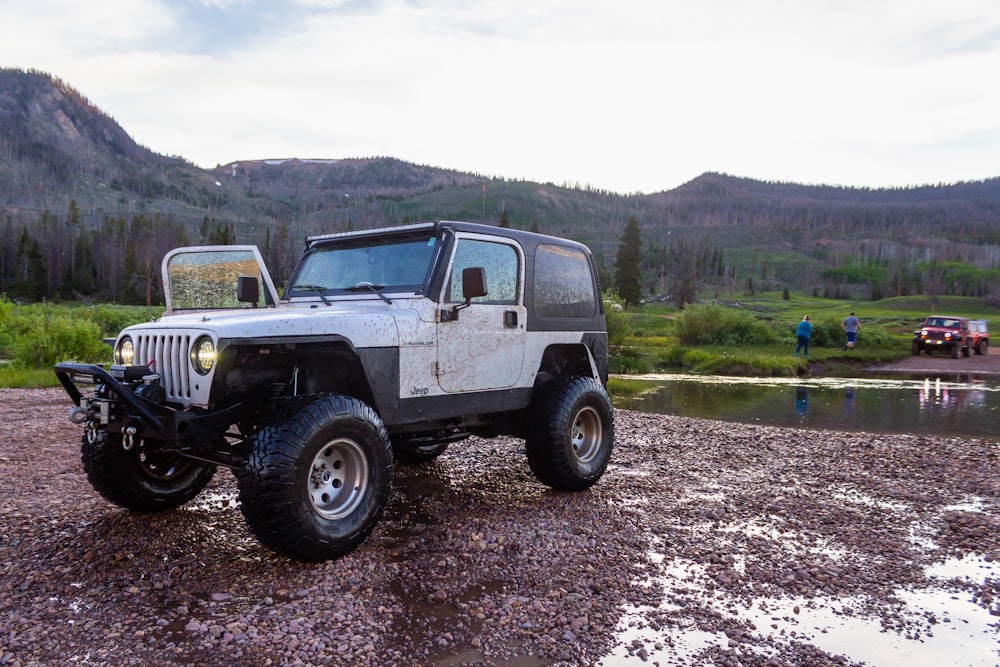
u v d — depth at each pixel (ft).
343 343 13.75
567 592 12.30
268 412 14.08
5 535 14.76
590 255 20.72
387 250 16.96
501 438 27.94
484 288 14.98
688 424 33.63
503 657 9.96
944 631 11.21
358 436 13.52
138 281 361.92
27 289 354.13
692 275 424.05
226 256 17.61
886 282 534.37
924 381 67.41
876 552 14.99
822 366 87.25
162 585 12.17
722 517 17.31
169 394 13.21
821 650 10.42
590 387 19.17
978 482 21.94
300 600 11.54
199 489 17.07
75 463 22.06
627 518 16.90
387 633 10.61
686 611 11.66
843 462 24.90
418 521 16.30
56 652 9.77
